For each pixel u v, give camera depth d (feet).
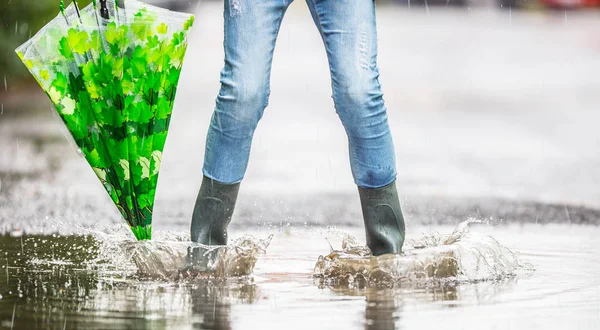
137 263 21.77
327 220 32.40
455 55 106.32
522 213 34.37
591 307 18.25
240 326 16.40
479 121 65.16
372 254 22.44
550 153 51.96
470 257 22.06
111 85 21.48
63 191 39.22
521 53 108.06
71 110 21.90
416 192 39.22
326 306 18.25
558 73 92.84
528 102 75.00
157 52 21.62
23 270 22.15
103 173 22.44
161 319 16.92
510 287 20.44
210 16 150.61
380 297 19.22
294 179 42.55
